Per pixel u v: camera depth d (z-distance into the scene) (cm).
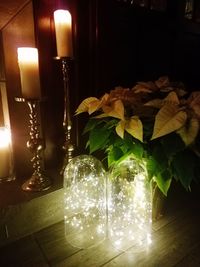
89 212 74
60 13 64
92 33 82
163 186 58
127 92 63
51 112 79
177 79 117
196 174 61
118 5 86
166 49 107
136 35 94
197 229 68
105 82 90
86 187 74
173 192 80
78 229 68
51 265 57
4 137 68
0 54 68
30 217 67
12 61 68
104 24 84
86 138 89
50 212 71
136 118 55
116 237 65
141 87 66
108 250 61
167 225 69
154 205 67
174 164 54
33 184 71
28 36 68
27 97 61
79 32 80
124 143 58
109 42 87
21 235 67
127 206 67
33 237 66
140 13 93
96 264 57
